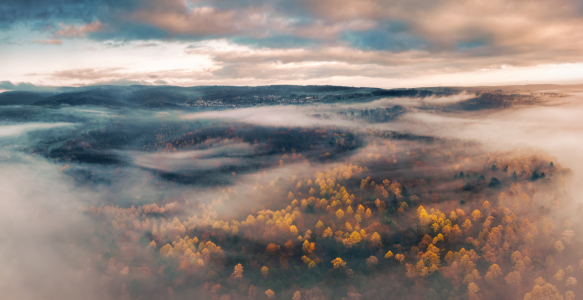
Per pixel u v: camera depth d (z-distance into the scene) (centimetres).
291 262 13338
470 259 11975
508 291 10788
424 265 12031
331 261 13050
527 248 12238
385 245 13712
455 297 10850
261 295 11862
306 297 11531
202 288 12462
